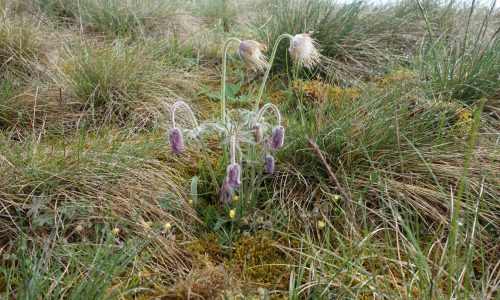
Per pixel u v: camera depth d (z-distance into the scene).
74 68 0.83
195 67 0.99
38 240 0.49
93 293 0.41
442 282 0.47
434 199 0.58
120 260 0.47
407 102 0.70
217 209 0.59
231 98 0.85
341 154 0.62
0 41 0.85
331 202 0.59
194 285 0.45
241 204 0.57
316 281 0.46
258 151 0.61
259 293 0.46
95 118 0.77
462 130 0.68
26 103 0.74
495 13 1.26
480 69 0.81
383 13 1.14
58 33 1.02
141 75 0.84
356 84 0.91
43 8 1.18
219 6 1.50
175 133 0.49
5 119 0.70
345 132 0.65
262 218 0.56
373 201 0.59
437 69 0.83
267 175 0.60
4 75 0.81
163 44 1.03
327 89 0.85
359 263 0.47
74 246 0.49
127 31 1.11
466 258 0.46
